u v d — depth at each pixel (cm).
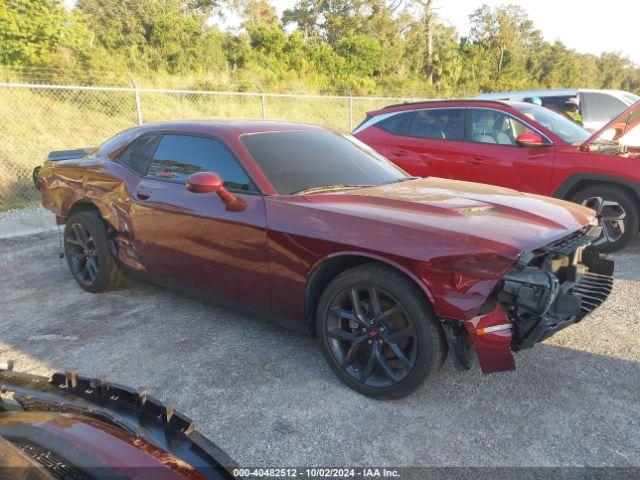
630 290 475
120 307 446
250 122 406
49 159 530
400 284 276
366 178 381
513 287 255
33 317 429
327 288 306
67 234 490
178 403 299
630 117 586
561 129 631
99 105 1493
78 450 150
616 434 266
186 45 2439
